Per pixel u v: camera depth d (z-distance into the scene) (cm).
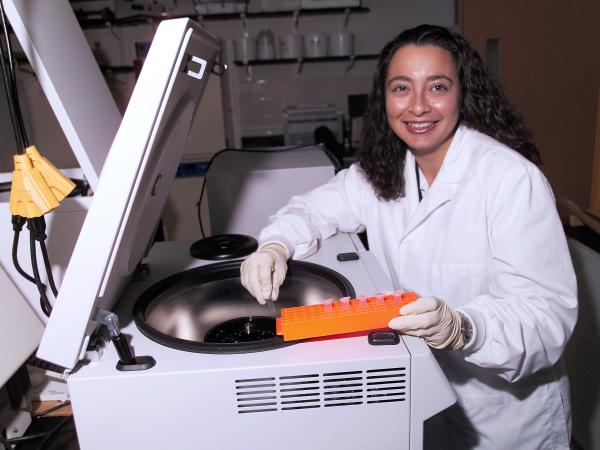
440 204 110
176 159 93
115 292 82
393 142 123
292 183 153
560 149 238
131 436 66
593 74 209
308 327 68
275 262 98
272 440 67
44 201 64
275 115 460
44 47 70
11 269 87
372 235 131
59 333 64
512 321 87
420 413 68
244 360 65
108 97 98
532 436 117
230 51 430
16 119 66
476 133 114
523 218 93
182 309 95
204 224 328
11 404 95
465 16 348
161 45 57
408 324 70
